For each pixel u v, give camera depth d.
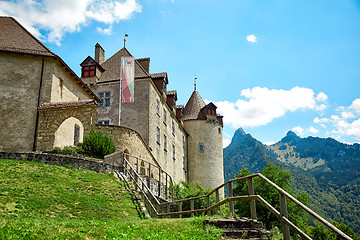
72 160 18.88
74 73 27.22
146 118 31.70
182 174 43.03
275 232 9.48
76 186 15.83
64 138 25.27
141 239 8.61
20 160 18.31
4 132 22.81
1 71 23.80
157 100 34.94
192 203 13.27
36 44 25.73
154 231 9.58
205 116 47.38
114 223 10.15
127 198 15.91
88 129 22.16
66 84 26.83
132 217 13.75
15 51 23.91
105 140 22.23
